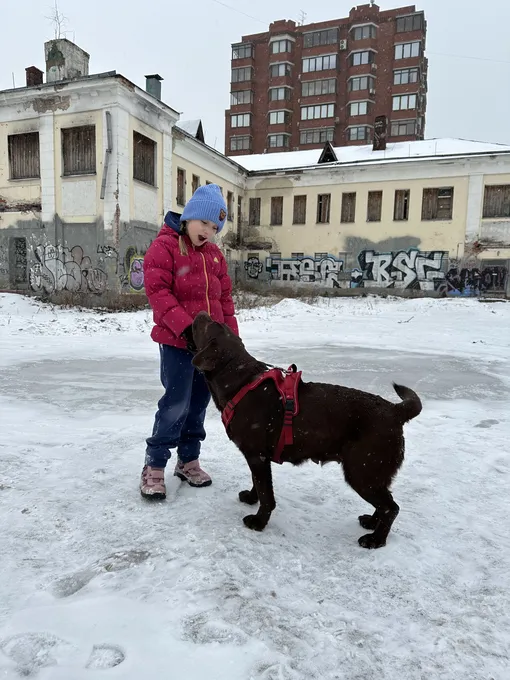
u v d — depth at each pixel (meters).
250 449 2.74
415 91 55.22
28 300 17.72
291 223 31.81
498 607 2.15
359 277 30.38
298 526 2.86
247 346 10.20
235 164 29.81
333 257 30.88
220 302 3.42
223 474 3.58
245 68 61.59
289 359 8.69
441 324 15.59
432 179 28.33
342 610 2.08
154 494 3.02
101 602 2.03
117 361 8.23
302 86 59.44
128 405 5.45
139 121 19.75
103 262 18.97
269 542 2.62
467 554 2.59
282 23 58.94
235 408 2.75
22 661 1.69
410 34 55.00
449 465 3.88
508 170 26.86
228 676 1.66
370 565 2.46
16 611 1.95
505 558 2.56
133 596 2.08
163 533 2.63
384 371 7.81
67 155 19.44
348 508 3.14
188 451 3.35
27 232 20.38
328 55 57.66
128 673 1.65
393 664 1.78
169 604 2.03
